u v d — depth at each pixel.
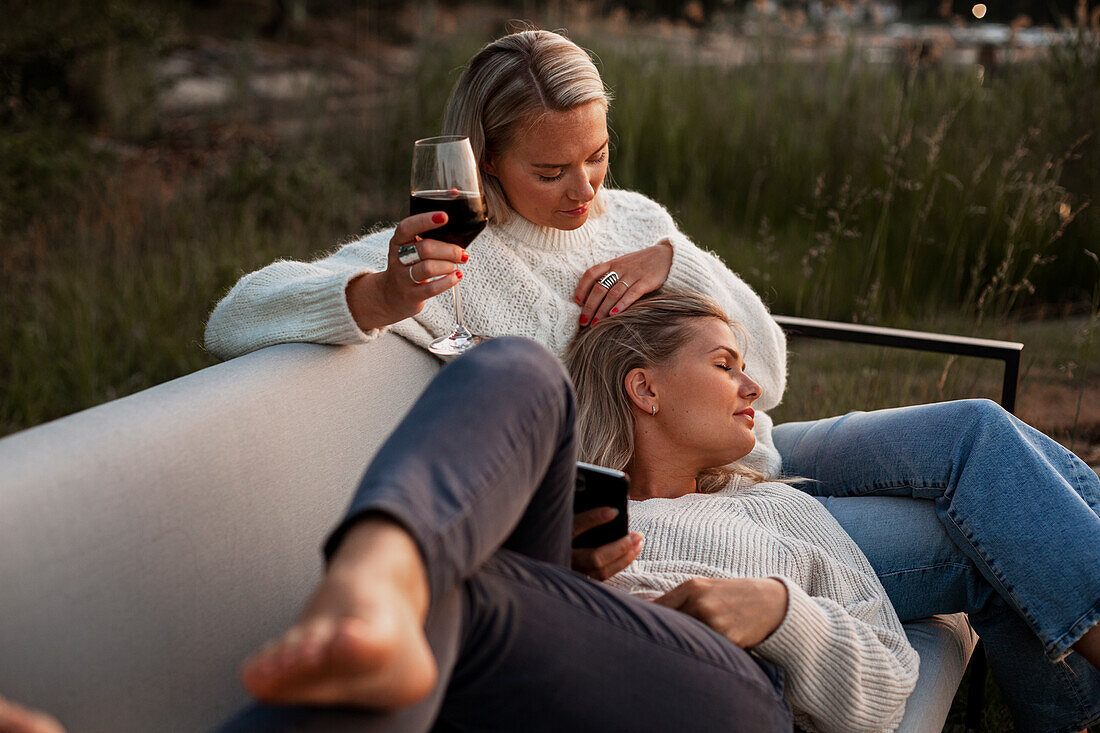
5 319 3.78
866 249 4.21
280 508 1.31
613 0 10.43
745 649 1.33
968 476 1.69
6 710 0.73
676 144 5.12
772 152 4.88
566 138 1.77
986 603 1.70
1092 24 4.44
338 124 6.72
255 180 5.39
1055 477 1.62
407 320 1.72
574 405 1.21
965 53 5.57
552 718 1.10
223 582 1.20
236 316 1.63
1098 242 4.03
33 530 0.96
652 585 1.45
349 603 0.79
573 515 1.35
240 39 9.41
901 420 1.84
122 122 6.75
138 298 4.06
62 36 6.52
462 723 1.12
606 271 1.92
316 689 0.76
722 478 1.81
